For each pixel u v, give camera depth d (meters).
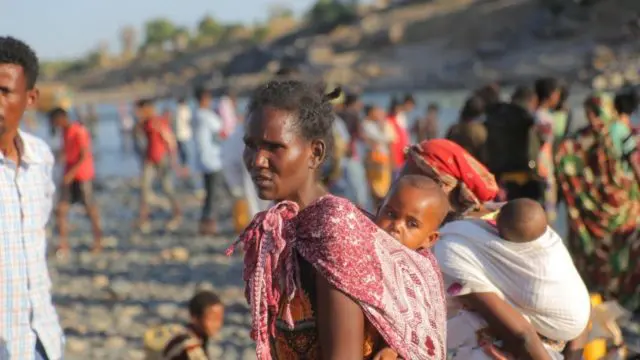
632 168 17.31
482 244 7.89
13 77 8.54
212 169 29.73
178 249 26.98
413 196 6.68
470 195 8.27
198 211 36.00
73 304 21.19
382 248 5.72
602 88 126.31
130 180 49.69
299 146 5.68
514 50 175.50
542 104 19.42
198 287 22.19
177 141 48.34
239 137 20.42
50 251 28.16
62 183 27.52
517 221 7.70
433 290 6.09
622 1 169.12
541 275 7.72
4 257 8.59
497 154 17.06
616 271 17.31
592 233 17.45
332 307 5.43
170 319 19.53
